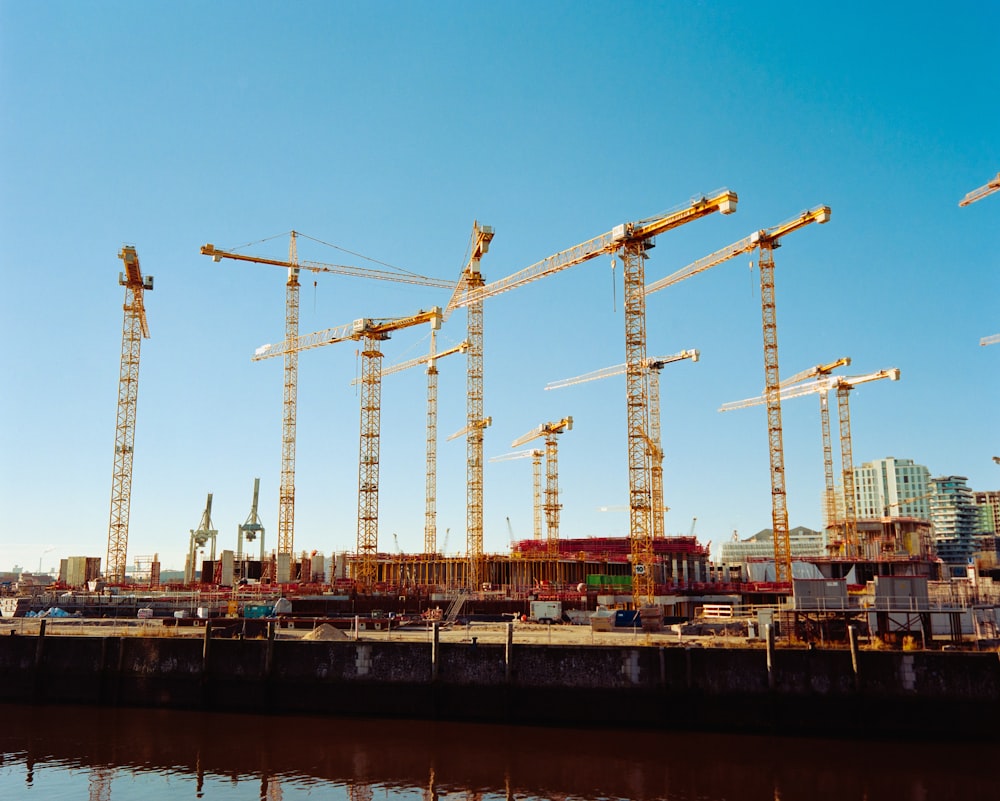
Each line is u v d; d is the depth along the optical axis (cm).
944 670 5622
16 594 14175
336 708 6650
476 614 11925
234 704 6875
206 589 14125
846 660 5781
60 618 9738
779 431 16212
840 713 5725
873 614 6688
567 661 6241
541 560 17000
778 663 5869
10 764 5556
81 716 6825
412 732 6141
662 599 13450
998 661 5553
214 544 19112
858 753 5459
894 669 5691
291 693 6769
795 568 16538
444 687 6444
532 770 5288
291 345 19112
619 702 6097
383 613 11931
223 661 6975
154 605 11394
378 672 6619
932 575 16562
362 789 5000
